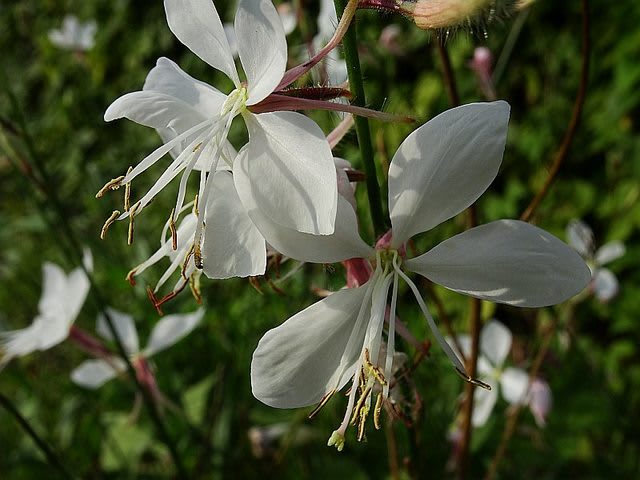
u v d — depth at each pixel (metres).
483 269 0.06
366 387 0.06
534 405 0.12
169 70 0.07
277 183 0.06
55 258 0.20
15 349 0.12
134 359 0.11
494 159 0.06
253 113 0.06
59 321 0.11
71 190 0.22
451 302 0.16
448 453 0.13
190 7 0.06
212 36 0.06
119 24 0.28
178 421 0.13
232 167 0.06
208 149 0.06
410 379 0.07
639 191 0.20
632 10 0.20
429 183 0.06
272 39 0.06
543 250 0.06
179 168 0.06
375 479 0.13
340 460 0.13
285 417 0.14
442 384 0.13
